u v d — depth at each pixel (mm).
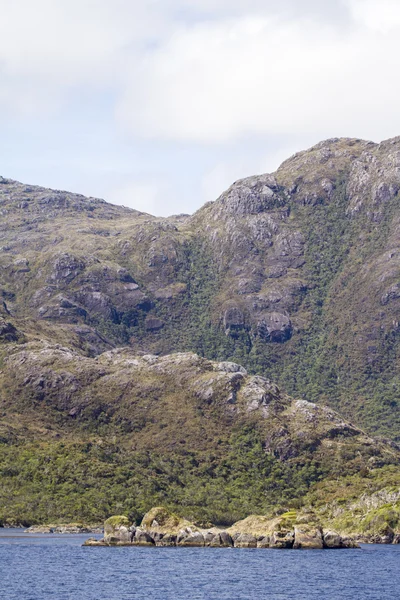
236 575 148500
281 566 160000
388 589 136000
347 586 138250
